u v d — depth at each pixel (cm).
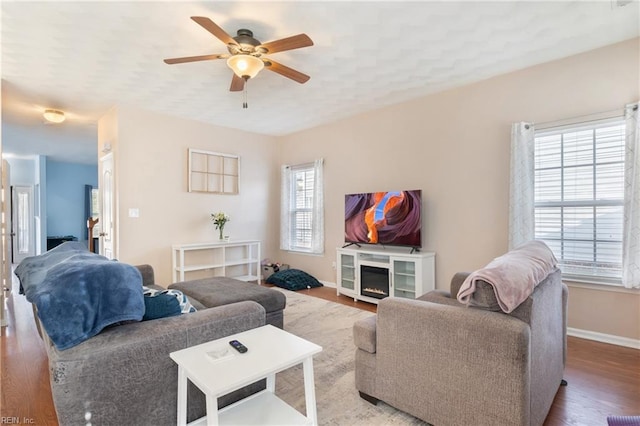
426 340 170
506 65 331
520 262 173
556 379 202
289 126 547
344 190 506
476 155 371
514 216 331
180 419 149
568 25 262
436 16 250
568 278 312
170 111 461
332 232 525
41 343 297
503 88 351
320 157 542
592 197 305
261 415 156
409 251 418
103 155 477
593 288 299
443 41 286
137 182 445
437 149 403
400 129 438
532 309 155
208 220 519
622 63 285
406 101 430
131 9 236
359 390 204
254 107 450
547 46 295
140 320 159
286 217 592
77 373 132
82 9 235
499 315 155
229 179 545
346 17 249
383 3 233
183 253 459
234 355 145
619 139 292
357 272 441
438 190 402
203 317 172
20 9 234
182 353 147
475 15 249
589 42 288
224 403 173
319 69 337
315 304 422
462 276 267
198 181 506
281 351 149
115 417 141
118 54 300
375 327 197
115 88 378
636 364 251
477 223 371
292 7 236
